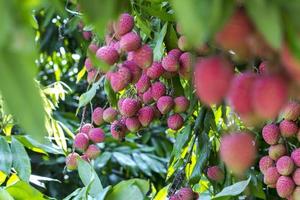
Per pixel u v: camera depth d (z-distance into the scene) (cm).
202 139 162
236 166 66
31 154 284
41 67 283
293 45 49
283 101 53
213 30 49
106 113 152
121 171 290
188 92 152
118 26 112
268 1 49
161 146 291
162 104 144
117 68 129
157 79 144
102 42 144
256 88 55
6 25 47
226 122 149
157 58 136
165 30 136
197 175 160
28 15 49
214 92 55
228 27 52
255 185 159
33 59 49
